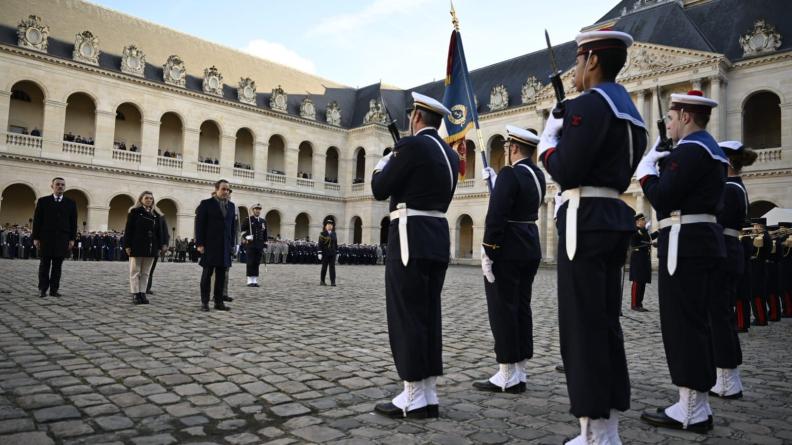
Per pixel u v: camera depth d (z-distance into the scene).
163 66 46.28
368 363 7.11
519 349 5.89
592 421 3.89
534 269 6.15
